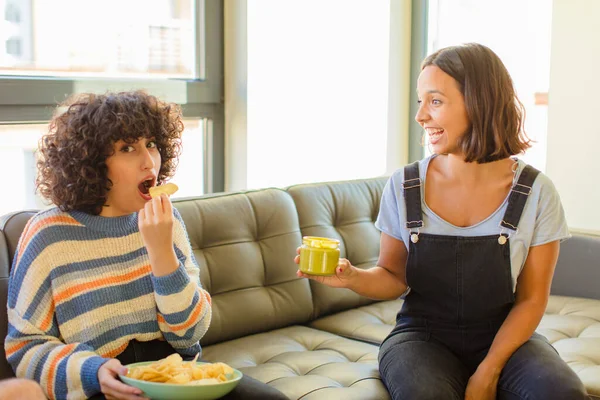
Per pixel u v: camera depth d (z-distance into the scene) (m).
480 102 1.83
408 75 3.70
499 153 1.86
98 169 1.67
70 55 2.60
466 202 1.92
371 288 1.96
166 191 1.64
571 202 3.17
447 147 1.88
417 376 1.75
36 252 1.63
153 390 1.45
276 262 2.47
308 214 2.62
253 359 2.15
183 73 2.95
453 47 1.89
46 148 1.72
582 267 2.79
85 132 1.65
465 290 1.89
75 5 2.59
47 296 1.63
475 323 1.91
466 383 1.84
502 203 1.90
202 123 3.04
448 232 1.91
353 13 3.40
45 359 1.56
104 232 1.69
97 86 2.62
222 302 2.31
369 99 3.53
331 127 3.36
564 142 3.16
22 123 2.43
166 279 1.64
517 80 3.38
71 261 1.65
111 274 1.68
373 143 3.58
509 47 3.40
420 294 1.97
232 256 2.36
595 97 3.07
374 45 3.52
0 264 1.79
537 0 3.28
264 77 3.04
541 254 1.89
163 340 1.75
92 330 1.64
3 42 2.42
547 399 1.66
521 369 1.76
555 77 3.15
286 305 2.45
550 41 3.16
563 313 2.62
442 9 3.64
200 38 2.96
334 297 2.58
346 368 2.02
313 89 3.26
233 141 3.05
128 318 1.69
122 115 1.66
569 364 2.09
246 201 2.46
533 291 1.89
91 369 1.51
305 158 3.26
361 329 2.43
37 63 2.51
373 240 2.79
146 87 2.76
